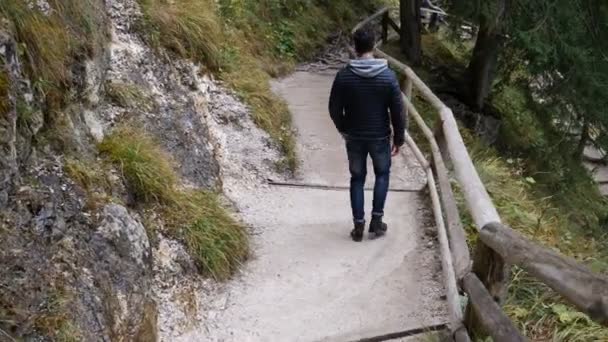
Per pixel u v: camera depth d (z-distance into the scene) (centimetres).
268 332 386
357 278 444
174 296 391
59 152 357
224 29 834
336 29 1359
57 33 382
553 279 206
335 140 733
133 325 333
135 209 411
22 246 289
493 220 304
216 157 578
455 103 1276
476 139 963
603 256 552
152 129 484
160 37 579
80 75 409
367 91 448
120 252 350
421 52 1442
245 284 436
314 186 611
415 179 624
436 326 380
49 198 320
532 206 612
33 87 342
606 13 991
